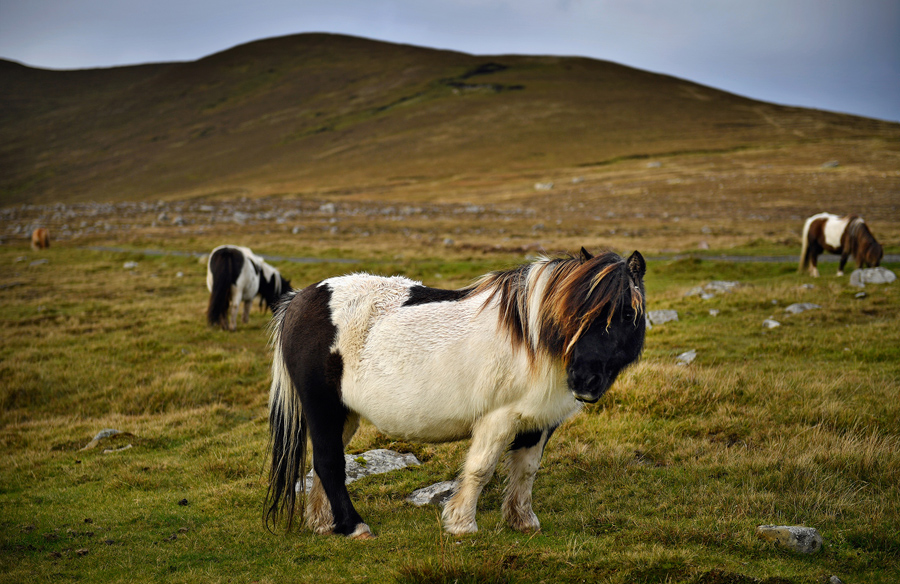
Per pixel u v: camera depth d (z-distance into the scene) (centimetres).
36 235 3566
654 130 11862
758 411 727
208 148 14688
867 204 4422
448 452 677
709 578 376
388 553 443
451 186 8769
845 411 698
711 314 1359
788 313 1299
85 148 15788
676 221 4122
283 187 10244
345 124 15075
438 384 439
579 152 10606
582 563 402
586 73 18188
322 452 482
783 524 462
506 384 427
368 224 4578
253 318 1809
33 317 1773
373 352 454
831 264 2084
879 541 432
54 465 762
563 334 397
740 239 2914
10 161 14938
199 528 536
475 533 456
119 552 486
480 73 18525
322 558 448
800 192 5334
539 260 453
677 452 636
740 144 9850
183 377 1139
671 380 834
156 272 2716
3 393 1088
